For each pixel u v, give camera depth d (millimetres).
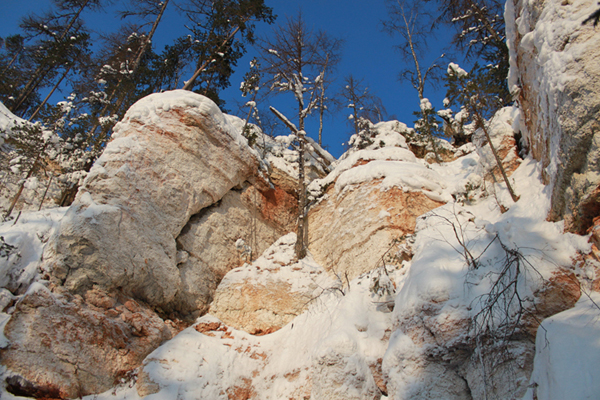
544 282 6828
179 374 9445
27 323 8805
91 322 9328
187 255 12047
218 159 13531
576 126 6973
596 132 6723
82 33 24078
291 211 15898
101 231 9867
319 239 14477
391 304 9672
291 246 14328
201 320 11500
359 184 13883
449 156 17141
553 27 7789
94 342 9258
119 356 9523
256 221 14609
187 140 12844
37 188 15484
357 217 13078
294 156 17406
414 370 7453
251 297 12273
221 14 20172
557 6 7836
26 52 25297
